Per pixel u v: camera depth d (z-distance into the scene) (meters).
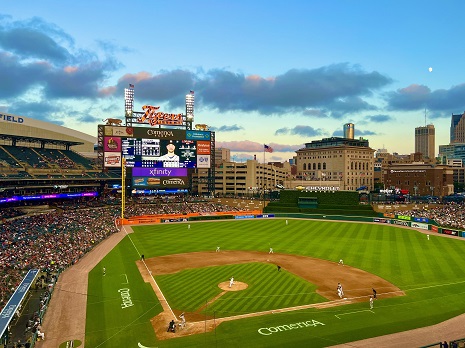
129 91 124.31
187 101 132.38
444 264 61.31
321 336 35.19
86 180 115.12
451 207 121.38
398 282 51.56
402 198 139.00
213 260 64.75
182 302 44.00
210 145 133.75
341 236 89.38
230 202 144.38
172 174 128.25
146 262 63.16
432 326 37.34
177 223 113.62
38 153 114.56
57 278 52.59
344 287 49.38
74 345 33.53
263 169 194.38
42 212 100.06
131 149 122.44
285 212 132.50
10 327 37.66
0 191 84.94
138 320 38.94
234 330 36.50
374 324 37.84
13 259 58.00
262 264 61.75
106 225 97.62
